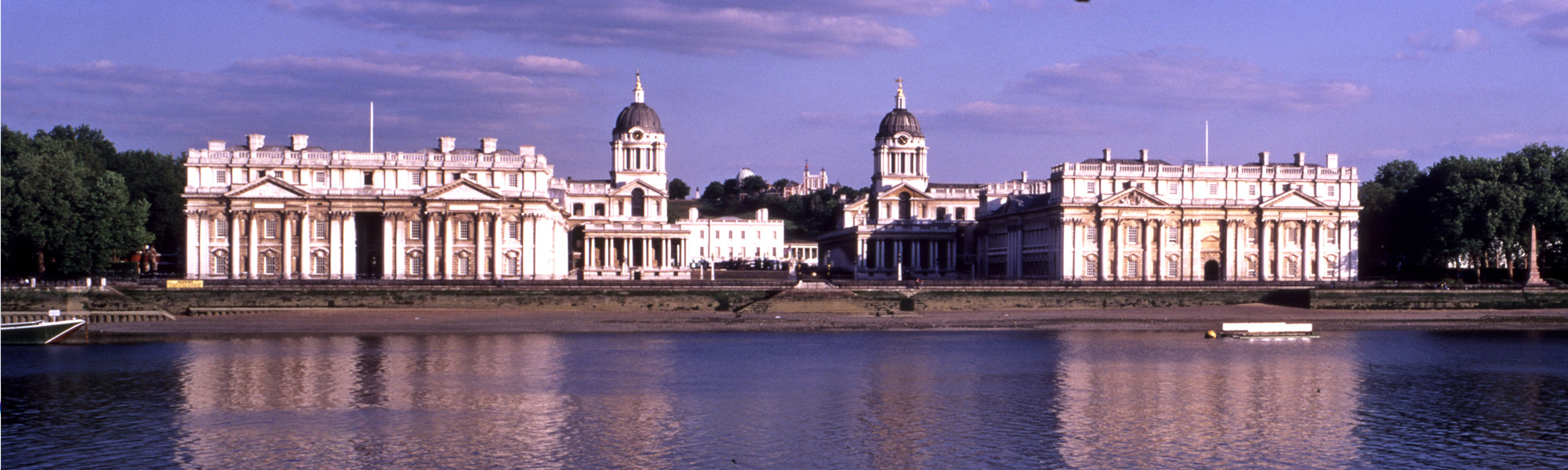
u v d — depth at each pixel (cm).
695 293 15575
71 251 15738
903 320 14875
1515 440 7631
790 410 8462
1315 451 7319
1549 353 11662
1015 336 13212
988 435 7719
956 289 16075
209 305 14875
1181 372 10244
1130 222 19725
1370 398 9000
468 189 17875
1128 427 7956
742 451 7269
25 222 15450
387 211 17850
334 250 17788
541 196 18075
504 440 7500
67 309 14375
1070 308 16350
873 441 7538
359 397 8869
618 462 6994
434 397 8881
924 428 7888
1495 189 18188
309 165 17912
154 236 17612
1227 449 7369
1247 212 19888
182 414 8194
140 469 6794
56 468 6800
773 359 11031
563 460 7038
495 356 11175
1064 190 19812
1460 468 6988
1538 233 18775
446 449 7275
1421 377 10025
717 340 12669
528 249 18125
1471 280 19450
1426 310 16288
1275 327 13375
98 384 9350
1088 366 10594
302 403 8638
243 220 17650
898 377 9919
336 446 7338
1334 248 19888
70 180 15862
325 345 12031
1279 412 8462
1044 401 8831
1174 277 19800
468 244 18012
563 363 10694
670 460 7062
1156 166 19950
